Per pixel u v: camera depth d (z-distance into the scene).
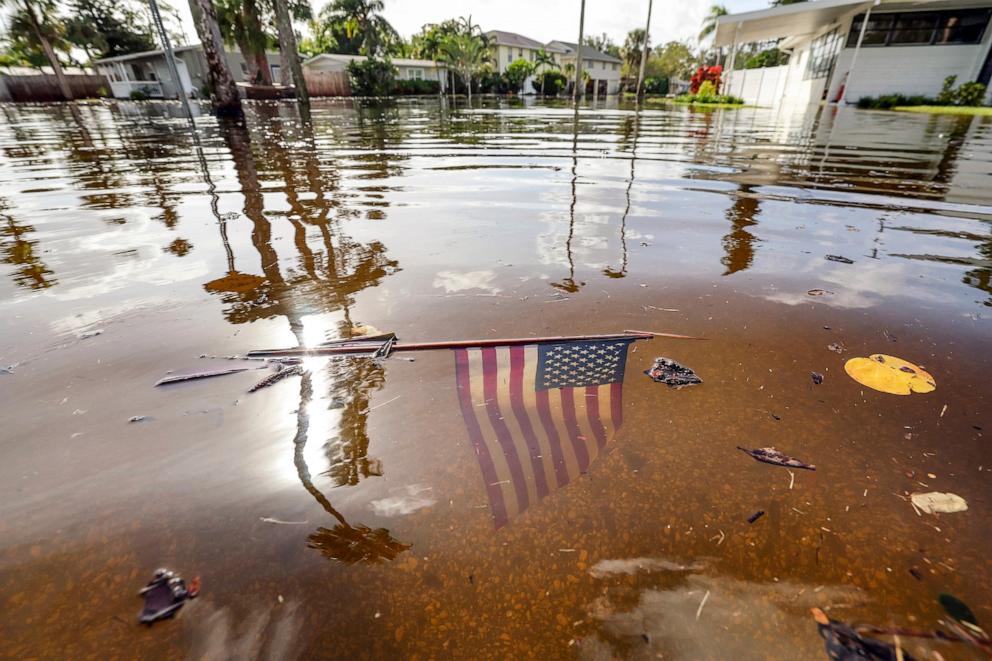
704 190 3.92
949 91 16.52
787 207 3.39
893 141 7.17
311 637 0.79
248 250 2.59
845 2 15.15
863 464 1.14
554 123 11.35
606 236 2.79
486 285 2.11
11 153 6.69
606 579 0.88
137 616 0.81
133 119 13.22
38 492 1.05
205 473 1.10
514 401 1.33
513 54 47.25
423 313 1.85
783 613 0.82
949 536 0.96
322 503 1.03
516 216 3.20
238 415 1.30
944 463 1.14
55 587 0.86
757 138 7.71
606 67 54.00
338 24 45.22
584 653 0.76
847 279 2.18
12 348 1.62
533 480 1.09
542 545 0.95
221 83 13.10
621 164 5.22
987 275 2.22
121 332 1.73
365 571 0.90
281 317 1.83
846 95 18.22
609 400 1.35
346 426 1.25
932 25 16.25
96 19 38.84
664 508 1.03
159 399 1.36
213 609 0.83
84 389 1.41
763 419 1.30
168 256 2.51
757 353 1.60
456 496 1.05
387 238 2.77
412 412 1.30
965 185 4.07
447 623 0.81
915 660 0.74
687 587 0.87
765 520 1.00
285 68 27.56
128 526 0.98
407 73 42.91
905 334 1.70
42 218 3.22
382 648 0.78
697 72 28.84
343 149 6.80
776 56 34.75
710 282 2.14
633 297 1.99
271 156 6.12
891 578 0.88
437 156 6.02
